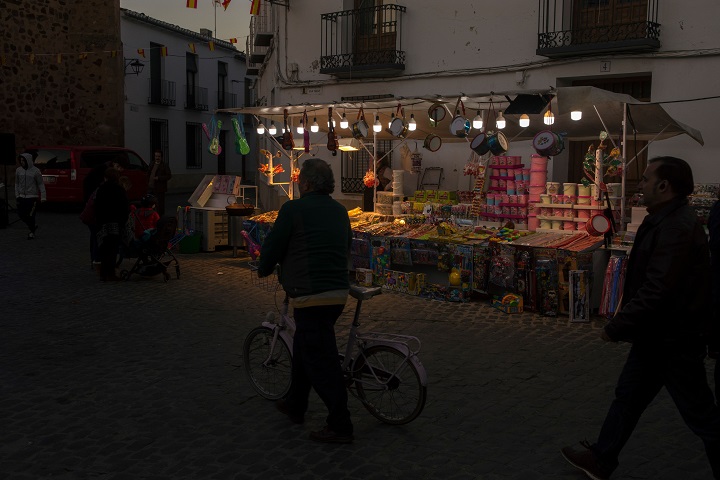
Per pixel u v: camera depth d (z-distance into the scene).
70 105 23.05
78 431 4.46
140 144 28.47
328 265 4.22
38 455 4.11
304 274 4.19
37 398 5.05
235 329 7.05
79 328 7.05
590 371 5.72
